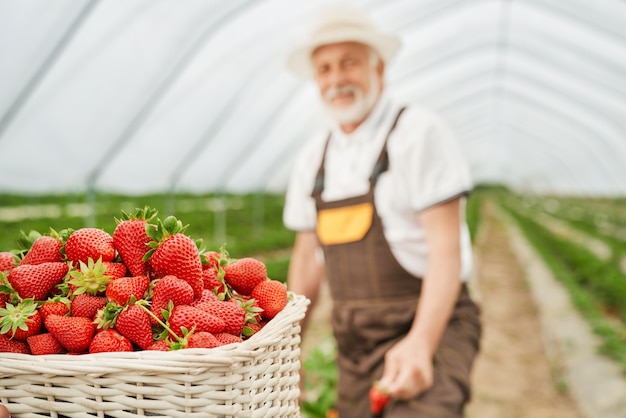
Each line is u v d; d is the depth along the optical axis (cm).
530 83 1616
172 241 183
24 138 671
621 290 1073
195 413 160
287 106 1126
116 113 712
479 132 2752
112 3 525
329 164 363
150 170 1009
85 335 175
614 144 2022
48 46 537
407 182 331
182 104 837
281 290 202
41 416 165
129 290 179
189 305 181
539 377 770
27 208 1944
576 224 2741
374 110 351
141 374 159
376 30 362
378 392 294
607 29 928
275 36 789
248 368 165
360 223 338
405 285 338
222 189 1481
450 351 325
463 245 358
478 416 640
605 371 707
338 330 353
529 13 970
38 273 182
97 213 1908
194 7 612
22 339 181
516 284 1416
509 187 6241
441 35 1098
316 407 513
